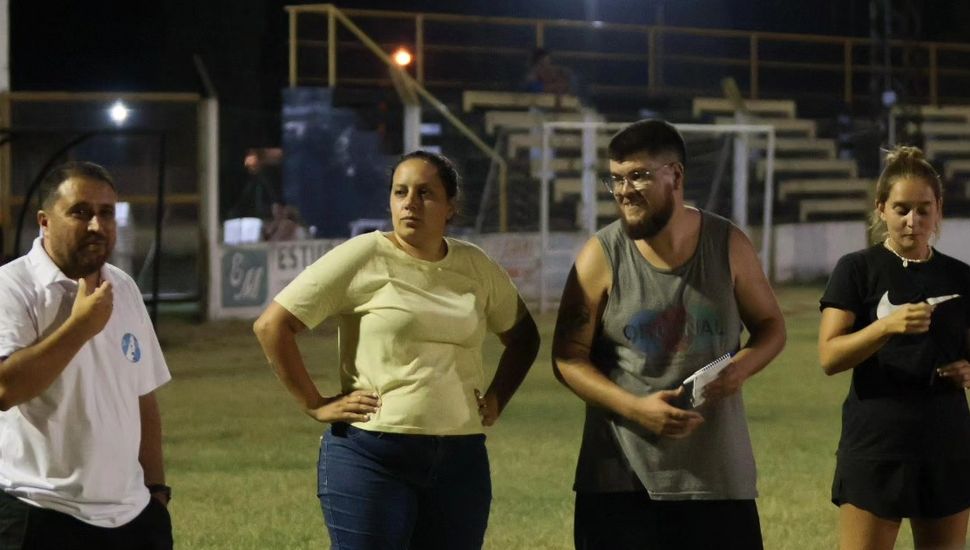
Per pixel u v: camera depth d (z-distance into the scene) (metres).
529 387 15.94
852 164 31.97
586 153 26.41
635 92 32.50
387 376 5.30
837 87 36.94
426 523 5.38
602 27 32.50
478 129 28.50
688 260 5.34
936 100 35.19
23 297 4.86
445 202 5.41
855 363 5.66
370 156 27.39
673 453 5.28
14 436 4.87
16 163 22.41
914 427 5.66
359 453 5.29
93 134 16.70
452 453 5.35
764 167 30.98
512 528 9.04
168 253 24.78
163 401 15.20
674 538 5.38
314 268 5.38
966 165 33.59
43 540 4.85
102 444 4.91
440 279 5.41
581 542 5.49
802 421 13.35
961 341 5.71
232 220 25.11
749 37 34.00
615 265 5.39
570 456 11.64
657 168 5.20
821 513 9.38
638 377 5.34
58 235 4.91
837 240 29.06
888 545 5.80
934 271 5.76
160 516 5.18
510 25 33.78
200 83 23.97
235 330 22.25
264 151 26.70
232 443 12.51
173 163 23.45
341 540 5.30
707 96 33.44
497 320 5.67
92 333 4.68
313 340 20.67
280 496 10.16
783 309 24.09
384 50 31.41
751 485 5.36
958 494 5.71
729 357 5.20
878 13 30.56
